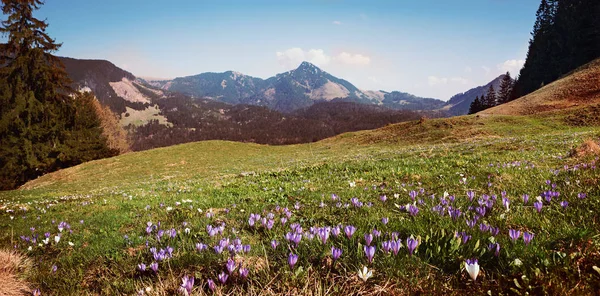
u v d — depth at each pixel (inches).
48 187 1549.0
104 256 181.3
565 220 132.2
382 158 791.1
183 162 2036.2
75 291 136.8
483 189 246.5
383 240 125.2
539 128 1704.0
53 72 2263.8
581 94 2343.8
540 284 79.7
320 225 190.2
